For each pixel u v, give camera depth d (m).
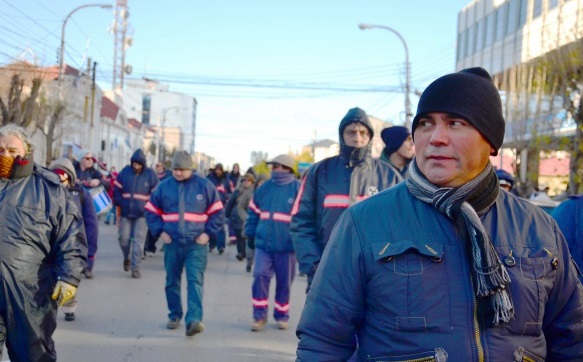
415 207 2.25
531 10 30.02
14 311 4.14
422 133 2.28
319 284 2.32
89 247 8.80
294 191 7.82
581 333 2.34
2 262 4.08
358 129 5.12
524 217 2.30
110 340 7.00
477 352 2.07
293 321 8.42
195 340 7.15
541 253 2.22
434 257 2.14
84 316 8.09
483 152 2.22
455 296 2.11
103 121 45.34
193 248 7.48
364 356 2.24
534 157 22.84
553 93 19.25
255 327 7.73
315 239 5.23
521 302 2.14
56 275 4.43
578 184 18.41
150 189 11.51
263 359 6.52
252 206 8.32
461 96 2.18
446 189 2.19
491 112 2.21
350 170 5.20
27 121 24.23
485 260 2.11
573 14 20.53
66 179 8.34
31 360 4.22
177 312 7.63
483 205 2.23
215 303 9.34
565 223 3.83
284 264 7.84
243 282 11.46
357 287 2.24
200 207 7.44
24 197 4.22
